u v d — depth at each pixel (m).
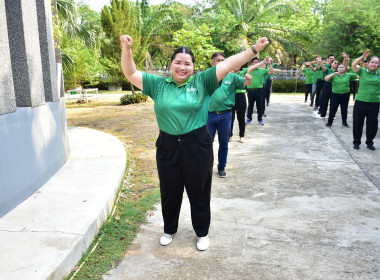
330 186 4.45
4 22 3.24
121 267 2.69
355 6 19.73
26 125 3.66
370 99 6.13
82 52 17.02
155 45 24.91
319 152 6.19
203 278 2.55
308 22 26.55
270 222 3.44
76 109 12.98
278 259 2.79
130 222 3.42
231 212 3.68
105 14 13.20
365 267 2.67
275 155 6.00
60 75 5.13
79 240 2.72
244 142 7.03
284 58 24.53
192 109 2.60
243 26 22.08
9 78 3.32
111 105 14.15
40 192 3.78
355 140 6.43
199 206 2.89
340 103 8.43
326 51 20.98
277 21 26.80
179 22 22.69
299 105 13.38
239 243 3.04
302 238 3.12
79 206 3.37
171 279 2.54
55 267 2.35
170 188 2.86
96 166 4.77
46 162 4.17
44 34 4.32
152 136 7.68
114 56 13.66
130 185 4.45
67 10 10.46
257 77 8.67
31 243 2.66
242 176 4.90
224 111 4.66
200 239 2.98
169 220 3.03
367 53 5.95
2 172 3.18
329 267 2.67
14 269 2.32
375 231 3.24
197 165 2.71
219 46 23.12
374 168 5.22
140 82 2.69
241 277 2.56
